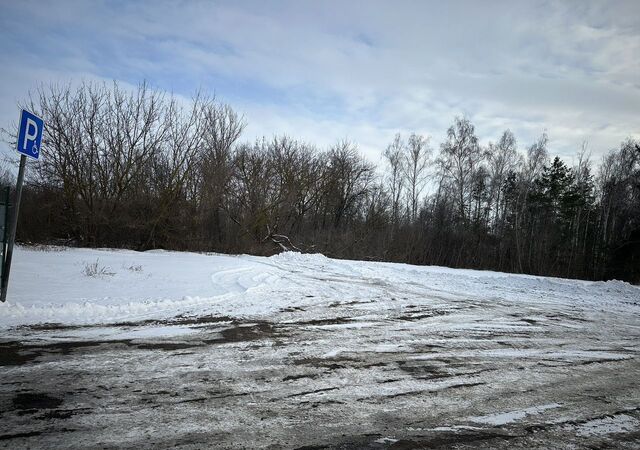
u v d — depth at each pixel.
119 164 24.16
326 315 9.17
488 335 8.18
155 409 4.09
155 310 8.41
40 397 4.21
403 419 4.19
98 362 5.32
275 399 4.50
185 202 25.50
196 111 26.02
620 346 7.90
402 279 17.39
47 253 16.70
